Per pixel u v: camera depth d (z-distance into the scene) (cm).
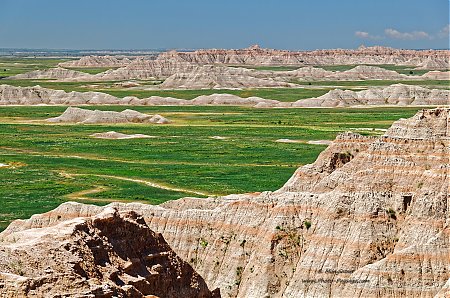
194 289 7181
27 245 5856
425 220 8494
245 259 9050
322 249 8656
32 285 5362
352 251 8494
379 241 8538
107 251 6350
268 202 9375
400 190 9169
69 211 9662
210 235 9375
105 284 5697
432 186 8938
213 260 9169
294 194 9319
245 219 9319
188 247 9325
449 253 7931
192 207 10188
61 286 5409
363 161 10112
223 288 8906
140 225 6975
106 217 6625
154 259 6888
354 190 9262
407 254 7994
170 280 6900
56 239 6025
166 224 9556
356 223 8700
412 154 9856
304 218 9056
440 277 7819
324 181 10175
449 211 8475
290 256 8825
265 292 8619
